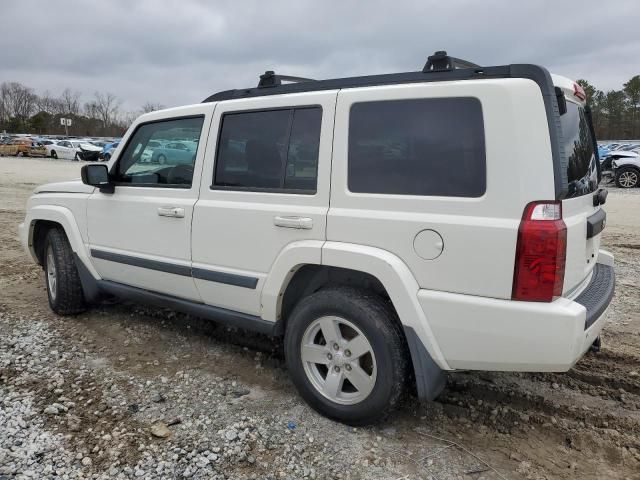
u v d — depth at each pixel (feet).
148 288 14.02
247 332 15.30
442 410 11.17
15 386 11.96
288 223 10.65
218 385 12.18
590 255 10.64
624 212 40.24
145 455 9.52
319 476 9.06
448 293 9.07
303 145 10.78
